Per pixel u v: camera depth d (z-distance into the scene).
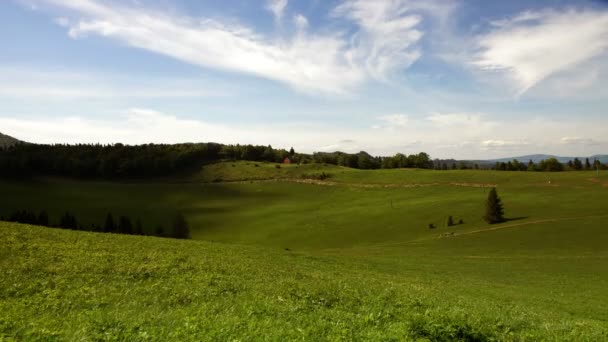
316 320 15.75
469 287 40.28
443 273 54.66
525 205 137.75
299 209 185.50
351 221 154.50
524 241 98.12
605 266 67.62
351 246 126.19
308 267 40.88
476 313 20.28
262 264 37.03
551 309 30.91
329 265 46.19
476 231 113.44
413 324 14.59
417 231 130.12
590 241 92.75
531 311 26.53
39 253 29.30
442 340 13.93
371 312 17.73
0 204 176.75
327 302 20.38
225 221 173.12
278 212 182.00
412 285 34.44
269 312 17.03
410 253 92.88
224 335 12.80
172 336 12.70
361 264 52.22
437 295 29.02
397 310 18.83
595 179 166.62
